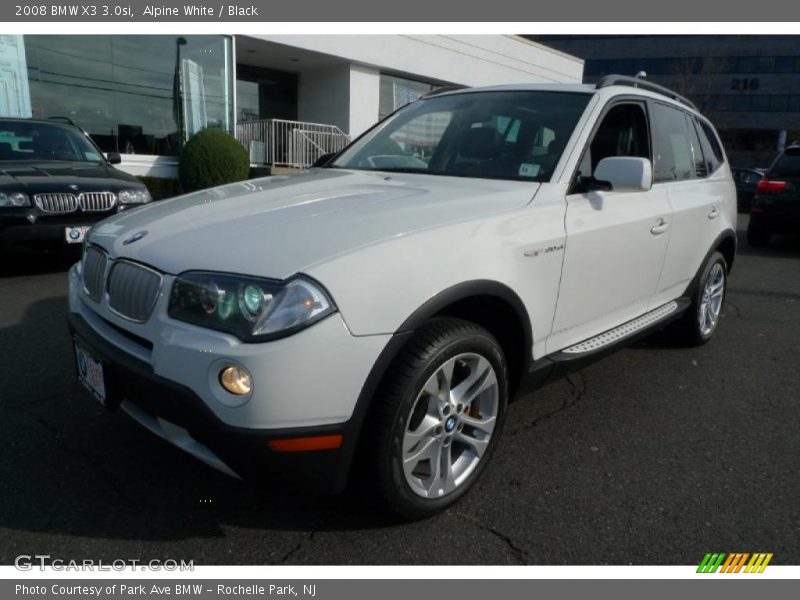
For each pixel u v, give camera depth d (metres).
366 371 2.13
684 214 3.98
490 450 2.70
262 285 2.04
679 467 3.05
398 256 2.24
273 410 2.00
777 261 9.42
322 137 15.45
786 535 2.54
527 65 21.81
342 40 15.36
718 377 4.31
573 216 2.98
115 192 6.55
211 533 2.42
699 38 60.28
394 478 2.29
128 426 3.18
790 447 3.31
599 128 3.34
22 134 7.36
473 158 3.33
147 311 2.27
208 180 11.76
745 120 60.88
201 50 13.16
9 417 3.23
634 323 3.71
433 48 17.94
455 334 2.36
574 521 2.58
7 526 2.40
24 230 5.94
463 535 2.46
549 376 3.01
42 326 4.69
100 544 2.34
